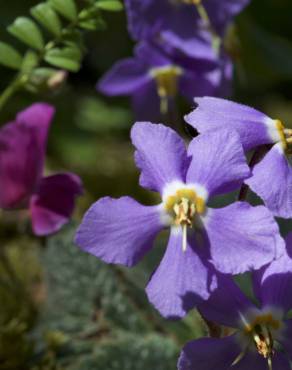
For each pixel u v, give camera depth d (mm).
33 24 208
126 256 169
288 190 171
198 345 171
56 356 223
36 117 183
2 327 226
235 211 169
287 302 173
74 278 232
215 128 170
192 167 171
